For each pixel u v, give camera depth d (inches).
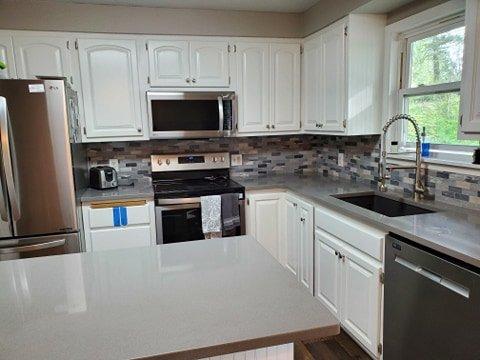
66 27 111.1
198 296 42.5
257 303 40.6
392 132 104.3
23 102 93.0
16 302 42.1
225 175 139.5
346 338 94.5
